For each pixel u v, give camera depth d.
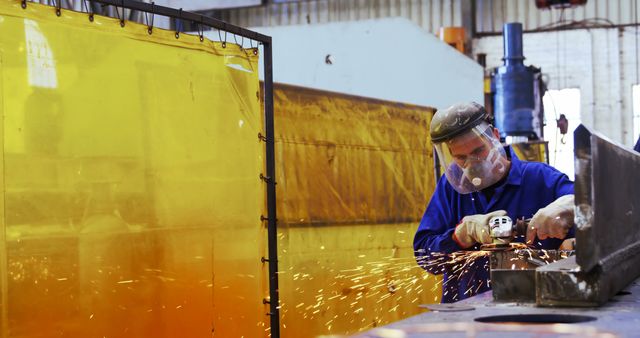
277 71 8.12
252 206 3.19
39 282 2.47
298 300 4.21
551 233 2.64
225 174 3.08
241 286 3.13
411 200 5.18
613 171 2.06
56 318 2.51
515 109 9.58
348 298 4.57
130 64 2.75
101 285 2.64
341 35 8.19
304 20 14.86
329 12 14.82
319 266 4.37
